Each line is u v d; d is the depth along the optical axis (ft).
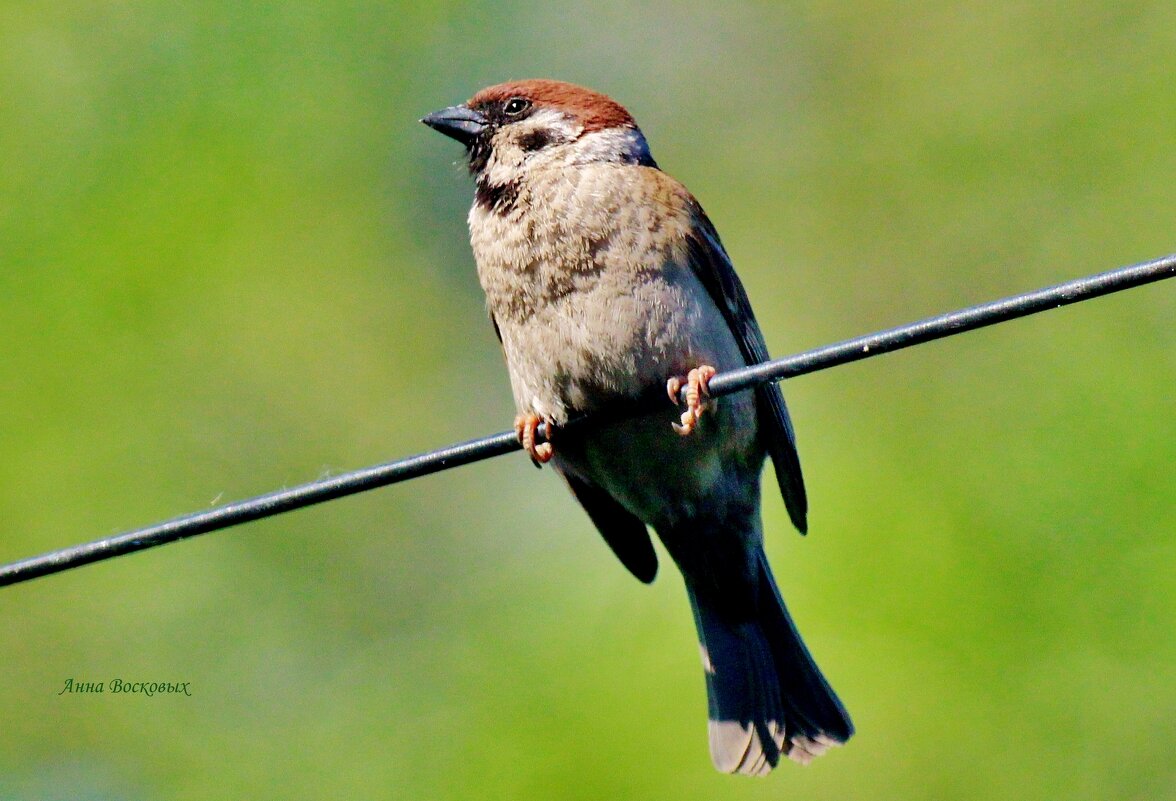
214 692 43.09
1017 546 37.14
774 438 26.96
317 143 52.75
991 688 34.42
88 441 45.42
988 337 45.03
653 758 34.65
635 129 27.96
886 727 33.83
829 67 60.49
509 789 35.83
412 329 52.75
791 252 58.75
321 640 45.11
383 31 55.16
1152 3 55.01
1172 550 35.99
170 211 49.29
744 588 27.20
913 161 57.72
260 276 49.49
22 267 47.52
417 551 48.98
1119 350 43.01
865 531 37.63
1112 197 53.67
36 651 42.70
